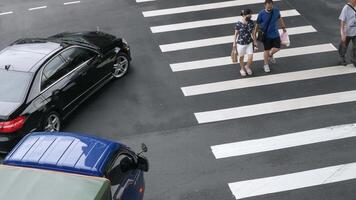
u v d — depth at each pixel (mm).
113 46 23297
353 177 17250
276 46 23688
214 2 31641
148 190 16969
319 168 17734
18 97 18484
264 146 19047
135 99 22391
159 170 17953
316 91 22578
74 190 11148
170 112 21438
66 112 20500
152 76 24125
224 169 17891
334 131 19766
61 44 21297
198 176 17578
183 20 29484
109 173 12703
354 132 19641
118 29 28672
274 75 23938
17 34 28641
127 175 13781
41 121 19031
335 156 18344
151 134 20094
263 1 31500
